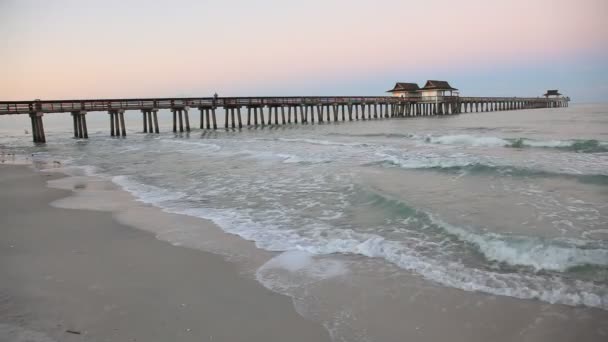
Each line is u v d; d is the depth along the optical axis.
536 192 9.38
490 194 9.34
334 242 6.71
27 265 6.04
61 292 5.09
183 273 5.69
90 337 4.02
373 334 4.09
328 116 45.38
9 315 4.48
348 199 9.50
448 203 8.65
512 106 73.94
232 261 6.11
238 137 28.33
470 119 42.66
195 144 24.48
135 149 23.39
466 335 4.02
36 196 11.20
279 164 15.05
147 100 32.97
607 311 4.30
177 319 4.41
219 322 4.34
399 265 5.72
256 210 8.99
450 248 6.27
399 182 10.80
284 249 6.54
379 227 7.43
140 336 4.06
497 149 17.33
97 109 31.02
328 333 4.11
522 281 5.05
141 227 7.98
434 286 5.05
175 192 11.23
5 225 8.27
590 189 9.48
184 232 7.59
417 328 4.18
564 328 4.05
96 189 12.04
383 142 21.44
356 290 5.04
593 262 5.38
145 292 5.09
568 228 6.81
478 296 4.75
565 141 17.33
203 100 35.16
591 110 61.25
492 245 6.09
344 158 15.55
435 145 19.53
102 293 5.06
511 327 4.12
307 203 9.35
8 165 18.02
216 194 10.74
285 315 4.48
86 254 6.51
